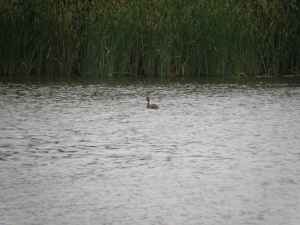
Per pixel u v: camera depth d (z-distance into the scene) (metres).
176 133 35.25
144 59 59.66
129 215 22.33
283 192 24.78
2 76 58.34
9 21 57.75
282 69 62.44
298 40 62.06
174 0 58.97
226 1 59.28
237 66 59.97
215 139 33.84
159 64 59.59
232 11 59.09
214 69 60.16
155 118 39.62
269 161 29.30
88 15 58.81
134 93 49.59
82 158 29.59
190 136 34.53
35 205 23.20
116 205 23.22
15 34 58.03
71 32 58.81
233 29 59.19
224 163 28.88
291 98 47.84
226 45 59.41
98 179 26.23
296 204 23.47
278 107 43.97
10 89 50.75
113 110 42.25
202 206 23.23
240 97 48.03
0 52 58.25
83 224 21.52
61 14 58.62
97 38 58.59
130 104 44.66
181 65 59.97
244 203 23.55
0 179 26.14
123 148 31.62
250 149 31.61
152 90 51.19
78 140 33.38
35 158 29.55
